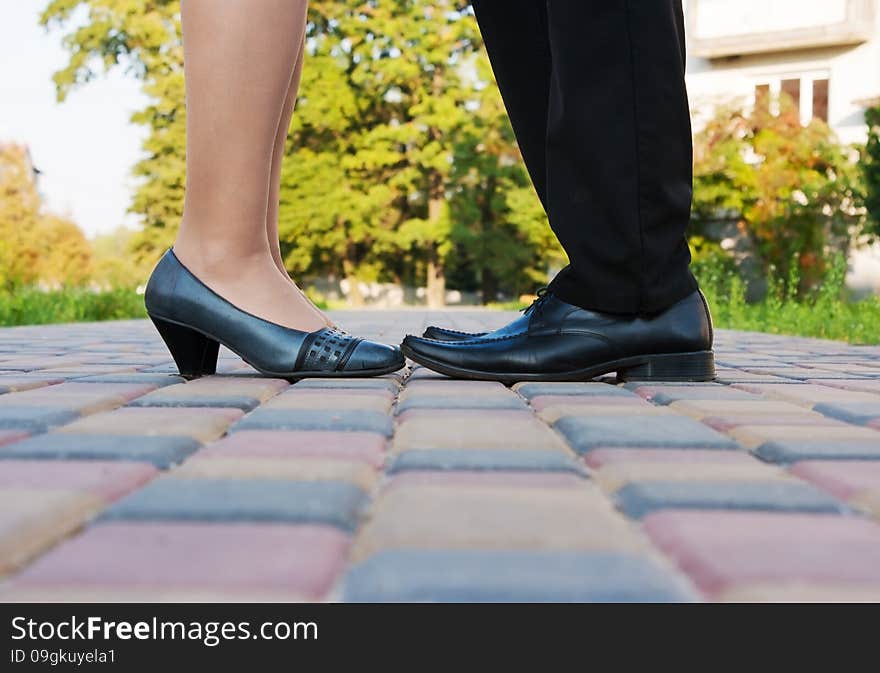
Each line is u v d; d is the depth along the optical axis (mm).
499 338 1843
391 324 6000
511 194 20953
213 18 1620
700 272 9828
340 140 21969
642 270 1721
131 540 650
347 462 932
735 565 595
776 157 12820
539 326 1817
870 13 14094
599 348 1785
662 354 1795
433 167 21516
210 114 1678
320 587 557
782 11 14562
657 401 1581
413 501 770
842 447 1053
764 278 12977
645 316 1785
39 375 1900
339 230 21984
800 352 3232
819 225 12555
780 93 13266
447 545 640
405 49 21141
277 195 2047
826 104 14906
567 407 1391
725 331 5438
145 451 968
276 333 1785
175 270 1789
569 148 1656
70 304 6977
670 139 1638
